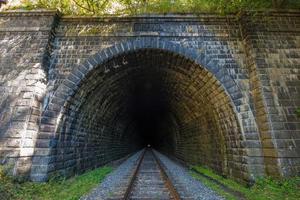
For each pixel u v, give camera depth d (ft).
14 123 27.02
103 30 32.94
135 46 31.96
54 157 28.27
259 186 25.08
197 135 49.16
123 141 77.82
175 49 31.71
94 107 39.40
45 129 28.27
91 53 31.94
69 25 33.45
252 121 28.66
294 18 31.40
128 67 36.60
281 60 29.22
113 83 39.60
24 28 31.89
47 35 31.32
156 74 41.37
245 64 31.01
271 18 31.30
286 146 25.58
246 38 30.99
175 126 68.49
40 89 29.25
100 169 40.63
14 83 28.91
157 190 24.36
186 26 32.83
